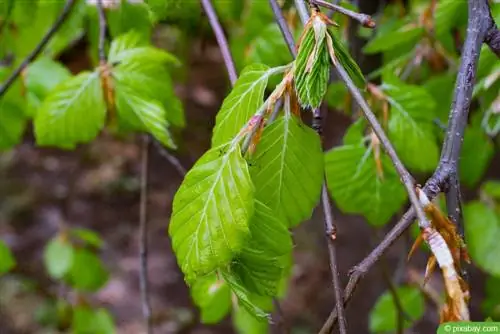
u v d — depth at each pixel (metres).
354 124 0.78
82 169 3.08
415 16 0.95
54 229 2.77
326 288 2.38
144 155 0.95
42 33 0.88
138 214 2.90
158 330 2.35
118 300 2.45
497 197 0.87
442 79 0.87
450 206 0.56
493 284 1.02
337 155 0.77
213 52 3.09
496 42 0.61
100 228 2.81
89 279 1.12
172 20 1.01
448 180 0.56
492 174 1.98
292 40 0.64
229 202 0.58
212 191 0.58
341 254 2.40
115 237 2.77
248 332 0.86
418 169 0.79
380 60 1.06
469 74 0.59
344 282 1.04
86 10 0.85
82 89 0.76
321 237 2.51
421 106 0.77
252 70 0.61
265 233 0.60
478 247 0.84
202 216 0.58
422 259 1.33
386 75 0.80
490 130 0.78
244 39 0.89
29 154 3.13
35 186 2.98
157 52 0.76
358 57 1.03
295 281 2.39
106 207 2.91
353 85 0.57
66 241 1.12
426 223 0.54
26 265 2.50
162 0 0.71
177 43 1.48
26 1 0.85
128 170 3.07
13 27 0.89
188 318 2.40
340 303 0.57
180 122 0.81
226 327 2.37
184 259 0.58
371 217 0.78
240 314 0.86
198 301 0.77
